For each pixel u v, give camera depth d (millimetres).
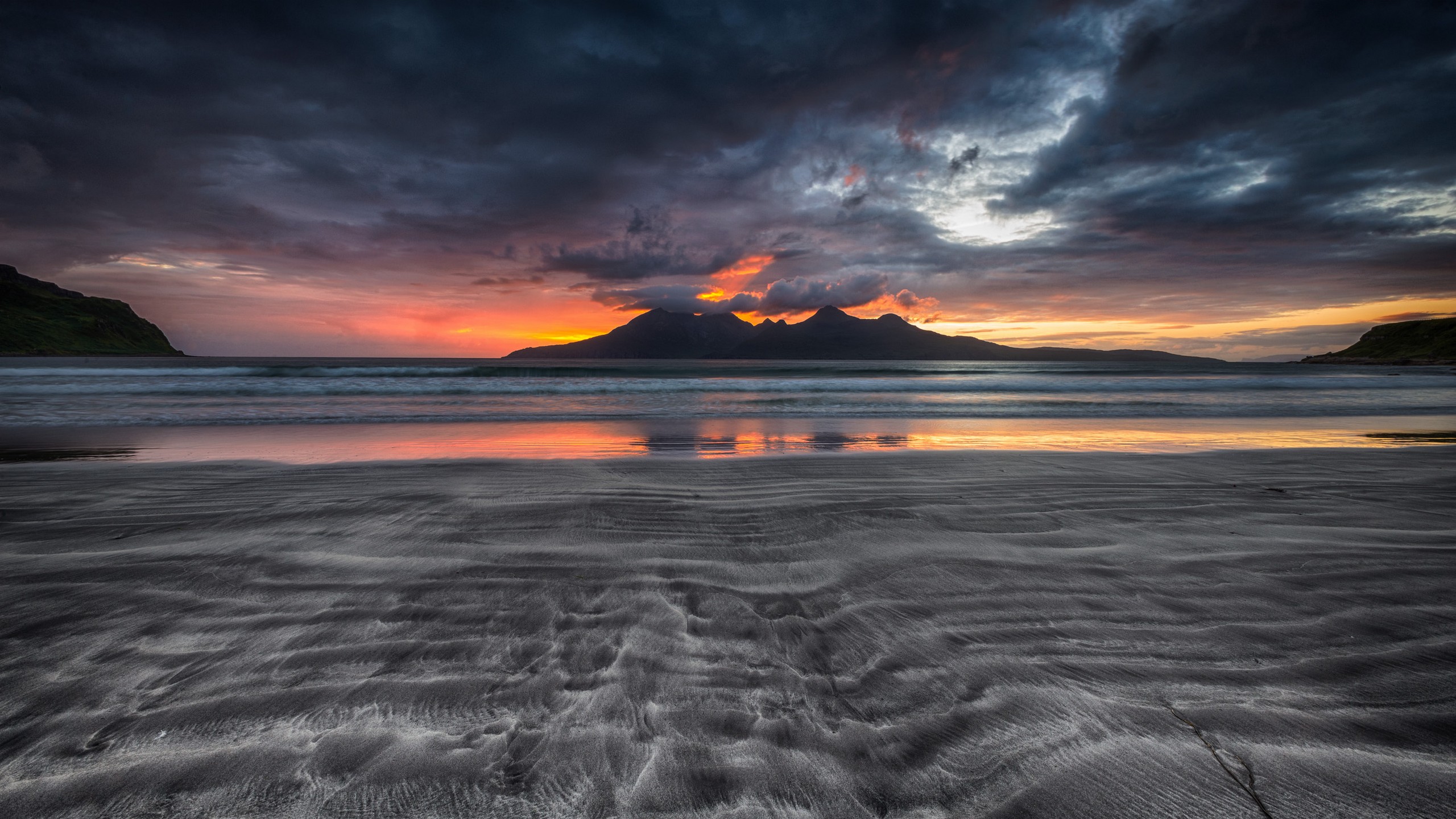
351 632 2305
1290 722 1721
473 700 1834
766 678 1973
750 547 3453
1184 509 4328
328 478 5359
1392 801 1422
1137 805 1420
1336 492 4887
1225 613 2504
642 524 3930
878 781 1499
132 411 11469
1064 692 1882
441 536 3623
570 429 9828
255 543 3473
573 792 1455
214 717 1738
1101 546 3459
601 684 1931
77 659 2080
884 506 4434
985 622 2420
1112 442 8406
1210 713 1772
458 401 14398
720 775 1513
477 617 2455
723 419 11523
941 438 8867
